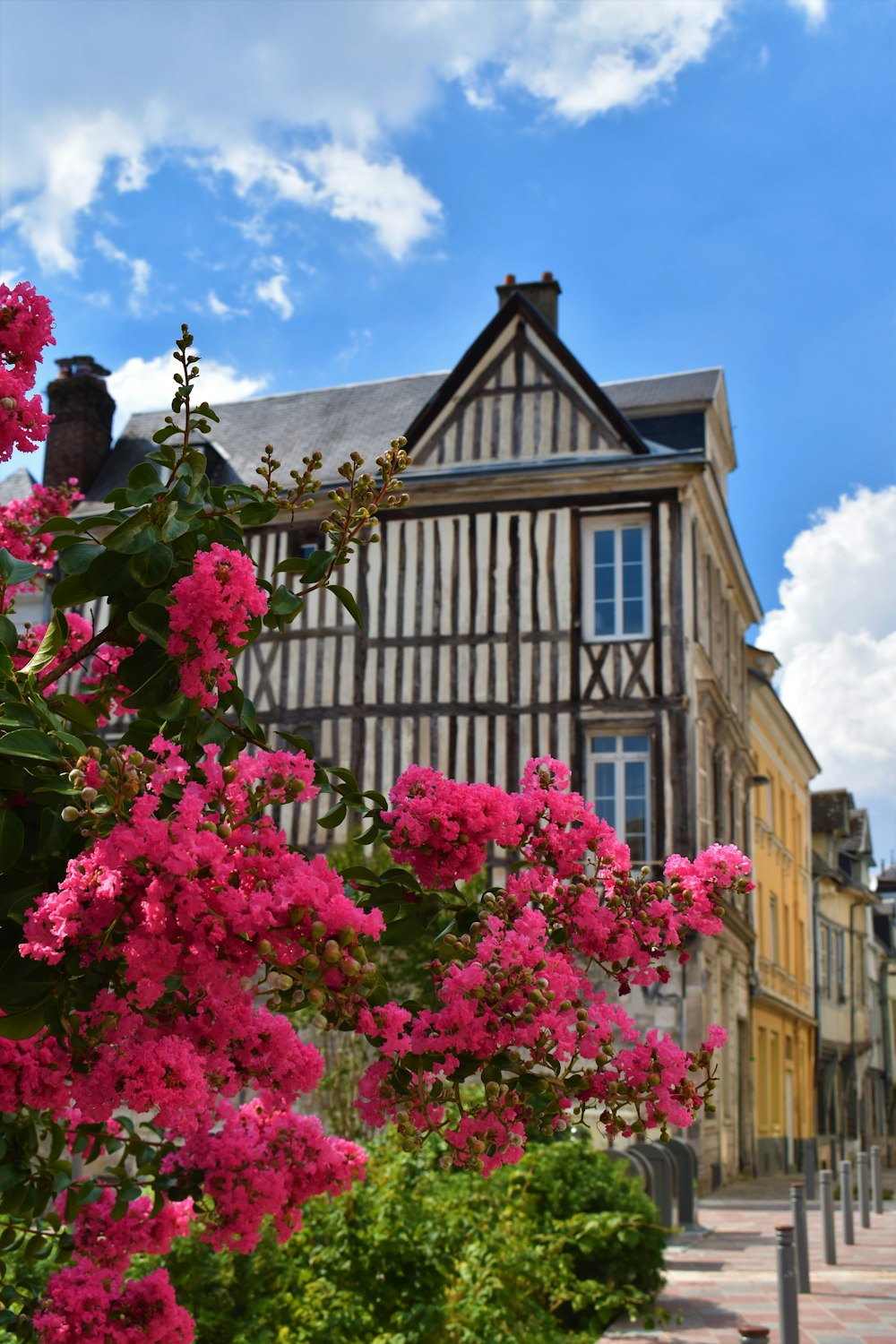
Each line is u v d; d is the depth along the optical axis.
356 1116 12.90
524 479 18.47
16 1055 2.64
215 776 2.16
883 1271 11.04
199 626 2.49
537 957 2.49
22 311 2.50
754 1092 24.62
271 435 22.94
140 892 2.03
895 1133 47.12
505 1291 6.66
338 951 1.99
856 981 40.28
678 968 16.58
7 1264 3.81
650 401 20.78
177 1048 2.19
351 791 2.77
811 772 34.41
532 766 2.90
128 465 22.84
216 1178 3.01
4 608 2.70
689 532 18.20
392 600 18.69
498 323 19.20
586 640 18.03
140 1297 3.12
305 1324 5.29
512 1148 2.53
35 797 2.28
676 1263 11.17
